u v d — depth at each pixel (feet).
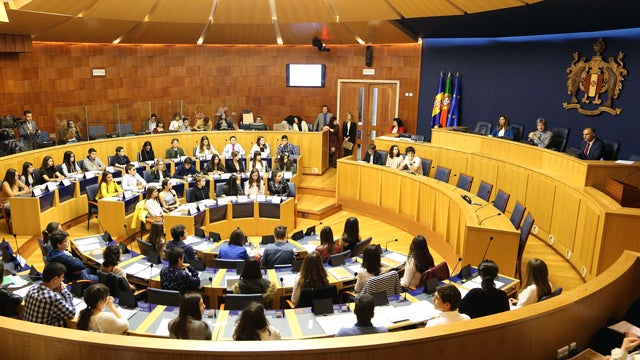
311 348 10.04
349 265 21.85
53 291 15.62
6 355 11.13
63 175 36.29
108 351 10.39
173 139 44.57
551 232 28.45
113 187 34.60
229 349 10.05
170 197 34.32
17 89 46.57
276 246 22.74
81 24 42.88
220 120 50.80
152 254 22.45
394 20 42.11
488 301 14.74
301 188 44.47
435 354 10.53
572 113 38.42
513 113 42.98
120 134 44.93
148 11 42.29
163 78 54.34
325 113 51.70
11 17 37.40
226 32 48.83
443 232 30.60
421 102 49.60
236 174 39.63
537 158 30.81
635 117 34.06
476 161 35.88
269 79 54.54
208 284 20.18
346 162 40.27
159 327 15.92
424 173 37.22
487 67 44.55
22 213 30.83
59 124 44.50
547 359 11.70
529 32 39.22
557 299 11.89
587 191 24.93
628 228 21.43
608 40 35.32
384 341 10.25
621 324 12.42
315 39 48.73
